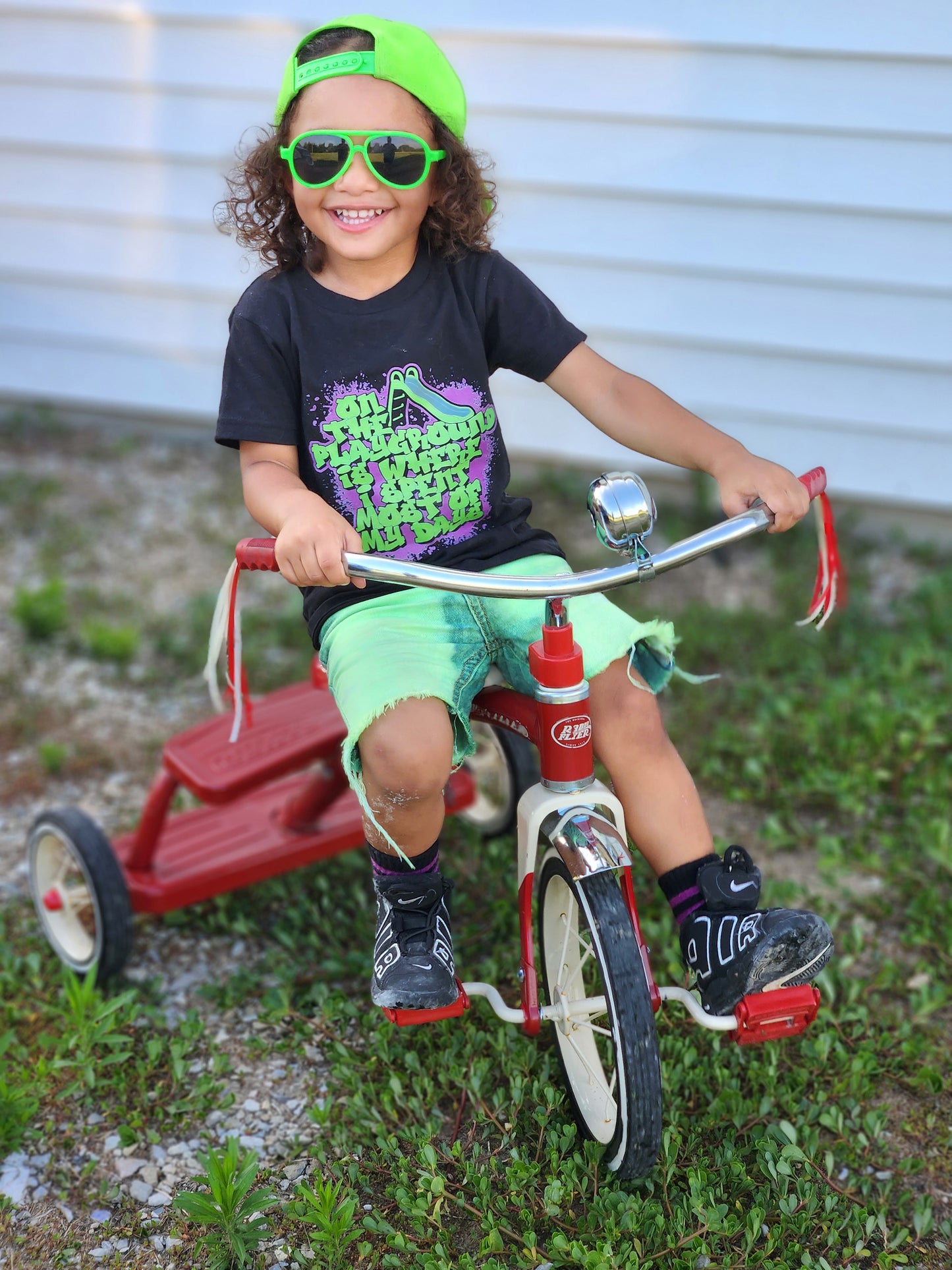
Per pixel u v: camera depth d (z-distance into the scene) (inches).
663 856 90.8
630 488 77.7
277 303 91.4
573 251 198.1
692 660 171.3
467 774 125.5
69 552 207.3
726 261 191.6
